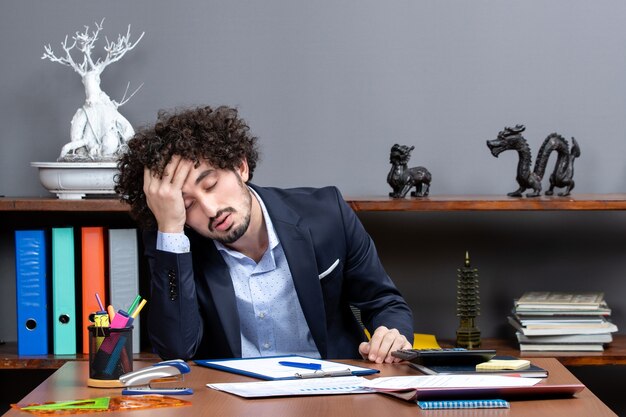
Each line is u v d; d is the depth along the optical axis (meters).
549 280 2.98
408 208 2.55
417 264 2.99
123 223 2.99
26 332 2.69
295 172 2.94
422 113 2.93
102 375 1.56
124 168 2.04
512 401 1.43
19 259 2.68
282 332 2.12
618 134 2.93
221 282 2.00
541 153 2.72
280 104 2.94
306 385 1.52
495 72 2.92
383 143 2.94
